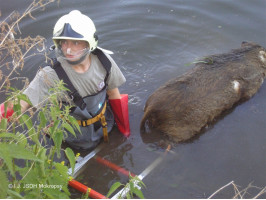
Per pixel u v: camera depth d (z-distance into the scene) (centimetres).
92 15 583
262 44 504
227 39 527
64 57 276
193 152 350
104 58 306
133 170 330
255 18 567
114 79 329
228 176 321
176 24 566
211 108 373
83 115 314
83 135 338
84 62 292
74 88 291
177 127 358
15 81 445
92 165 337
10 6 584
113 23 569
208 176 321
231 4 606
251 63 418
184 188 308
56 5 601
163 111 352
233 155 344
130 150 355
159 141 362
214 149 353
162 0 627
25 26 544
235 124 385
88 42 272
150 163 338
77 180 320
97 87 313
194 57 497
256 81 421
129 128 376
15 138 161
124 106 356
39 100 283
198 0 624
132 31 554
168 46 525
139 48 523
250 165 332
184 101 353
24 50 496
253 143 358
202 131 377
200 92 365
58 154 185
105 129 346
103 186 315
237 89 395
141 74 477
